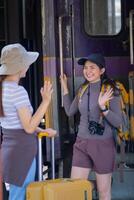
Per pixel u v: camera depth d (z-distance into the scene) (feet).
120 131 20.88
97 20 25.63
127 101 23.36
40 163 19.02
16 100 17.81
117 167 23.72
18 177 17.98
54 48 24.62
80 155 20.93
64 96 22.66
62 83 23.67
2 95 17.98
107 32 25.68
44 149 24.66
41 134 19.02
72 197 17.92
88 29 25.59
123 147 22.41
